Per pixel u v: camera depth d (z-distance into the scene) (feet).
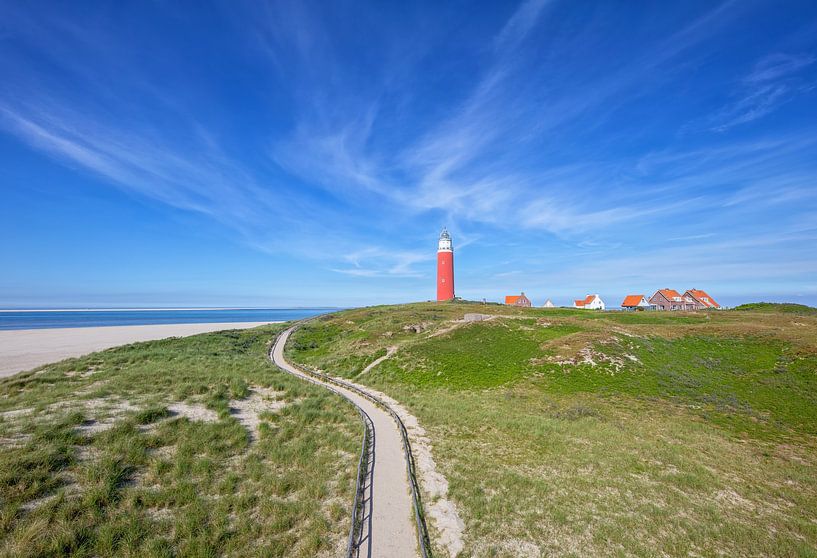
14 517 37.65
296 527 41.22
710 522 44.62
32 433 55.77
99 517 39.37
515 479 53.01
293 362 158.40
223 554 36.24
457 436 71.20
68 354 185.16
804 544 40.42
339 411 84.58
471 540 39.32
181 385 89.66
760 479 56.08
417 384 118.01
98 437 56.24
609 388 100.94
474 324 169.27
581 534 41.29
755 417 81.41
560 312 241.55
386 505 45.52
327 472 53.98
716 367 113.70
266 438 65.16
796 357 108.78
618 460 61.16
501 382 111.86
